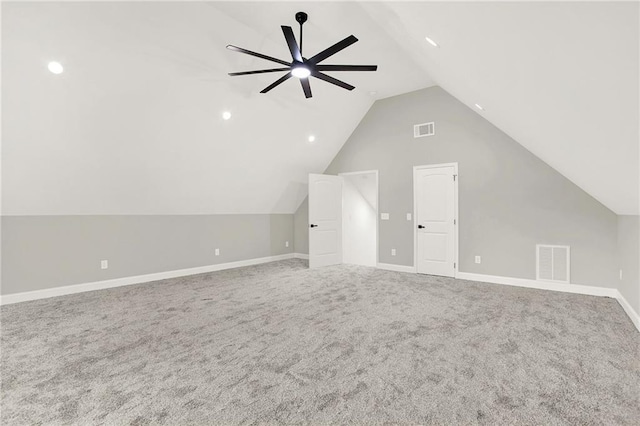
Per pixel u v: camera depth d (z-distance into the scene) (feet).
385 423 5.31
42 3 8.43
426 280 15.89
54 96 10.23
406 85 16.97
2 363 7.45
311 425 5.28
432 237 17.20
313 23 11.34
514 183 14.70
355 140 20.40
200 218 18.38
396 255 18.62
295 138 18.12
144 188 14.94
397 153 18.45
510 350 7.90
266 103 15.16
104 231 14.82
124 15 9.58
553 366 7.11
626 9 2.68
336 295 13.16
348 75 15.58
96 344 8.47
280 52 13.07
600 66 3.90
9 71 9.20
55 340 8.75
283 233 23.20
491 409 5.63
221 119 14.42
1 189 11.58
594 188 11.04
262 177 19.10
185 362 7.43
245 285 15.05
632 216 10.25
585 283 13.16
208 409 5.71
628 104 4.30
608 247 12.69
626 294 10.92
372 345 8.25
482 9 4.50
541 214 14.07
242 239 20.51
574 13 3.22
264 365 7.26
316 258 19.83
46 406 5.80
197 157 15.30
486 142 15.43
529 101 7.34
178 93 12.40
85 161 12.42
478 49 6.39
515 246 14.71
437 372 6.88
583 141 7.16
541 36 4.18
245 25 11.43
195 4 10.12
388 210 18.90
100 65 10.27
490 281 15.37
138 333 9.20
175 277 17.04
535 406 5.69
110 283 14.93
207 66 12.17
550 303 11.82
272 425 5.29
